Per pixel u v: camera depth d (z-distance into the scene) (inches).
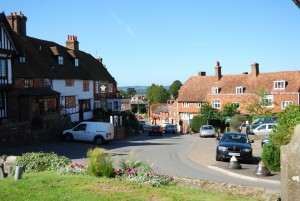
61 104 1551.4
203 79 2765.7
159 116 3545.8
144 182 406.0
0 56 1102.4
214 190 394.9
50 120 1255.5
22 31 1529.3
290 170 169.5
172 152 1015.6
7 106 1152.8
